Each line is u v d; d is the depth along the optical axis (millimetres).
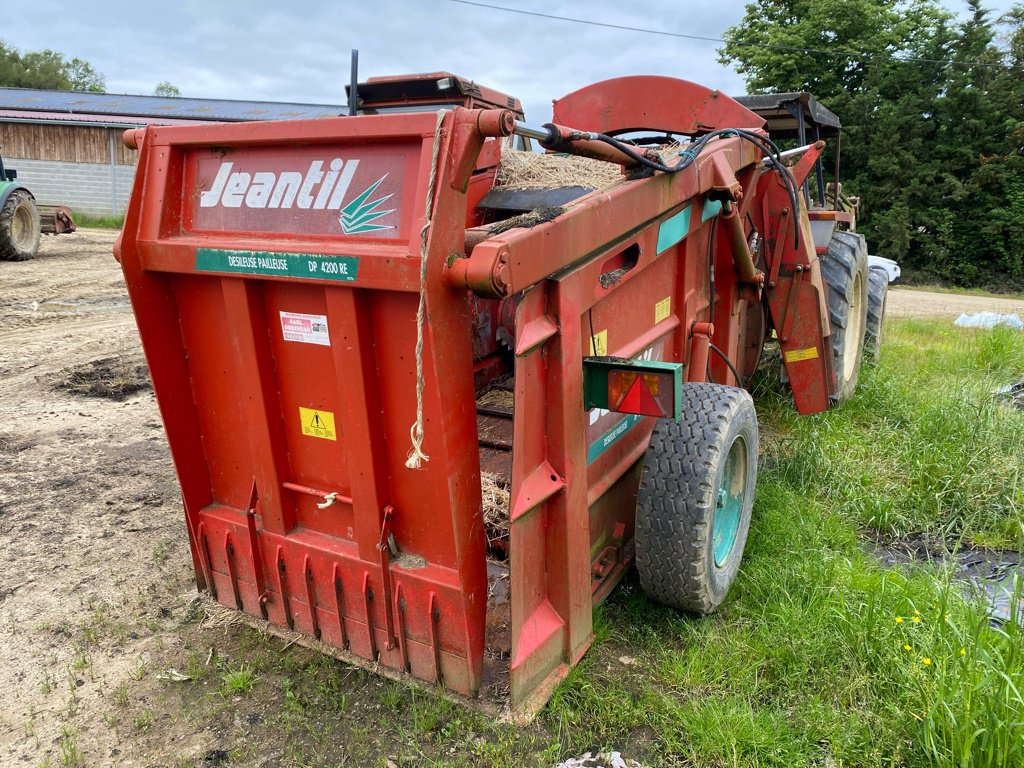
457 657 2561
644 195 2826
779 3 27562
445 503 2428
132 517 4199
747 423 3164
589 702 2654
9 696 2791
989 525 4051
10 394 6359
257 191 2564
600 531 3061
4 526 4062
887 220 24047
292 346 2625
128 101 28875
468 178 2164
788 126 6535
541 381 2432
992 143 24031
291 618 2988
